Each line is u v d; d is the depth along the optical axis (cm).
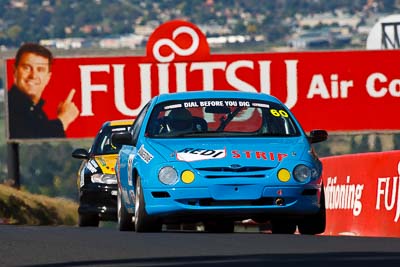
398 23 11869
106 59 10294
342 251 3384
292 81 10300
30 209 8225
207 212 4316
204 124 4606
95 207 6184
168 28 10319
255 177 4316
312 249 3472
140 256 3309
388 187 5281
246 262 3077
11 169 10312
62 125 10300
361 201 5622
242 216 4353
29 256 3372
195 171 4331
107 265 3091
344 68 10319
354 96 10338
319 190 4416
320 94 10331
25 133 10300
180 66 10312
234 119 4628
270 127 4600
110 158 6272
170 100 4759
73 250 3541
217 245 3653
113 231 4747
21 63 10300
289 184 4325
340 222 5941
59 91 10300
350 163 5828
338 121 10338
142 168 4441
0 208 7944
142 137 4606
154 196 4369
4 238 4097
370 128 10344
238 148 4409
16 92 10300
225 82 10306
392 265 2945
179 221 4428
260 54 10294
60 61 10312
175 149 4434
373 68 10344
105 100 10300
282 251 3406
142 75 10294
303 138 4559
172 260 3172
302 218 4438
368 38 11950
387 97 10344
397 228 5147
